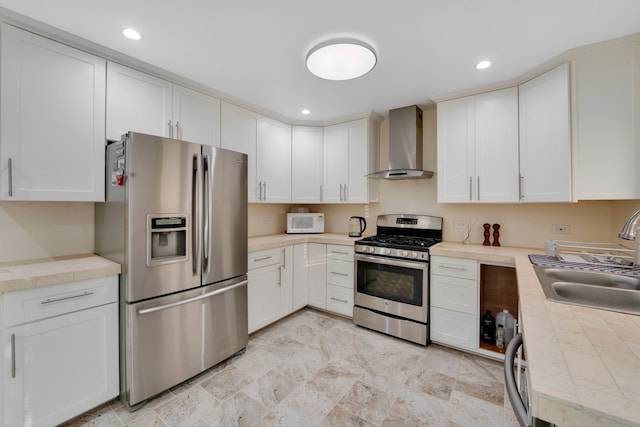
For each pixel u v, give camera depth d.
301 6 1.40
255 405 1.66
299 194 3.29
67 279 1.44
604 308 0.96
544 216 2.34
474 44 1.72
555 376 0.57
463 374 1.96
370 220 3.34
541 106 2.00
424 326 2.33
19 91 1.50
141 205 1.63
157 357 1.70
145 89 2.00
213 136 2.43
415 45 1.73
